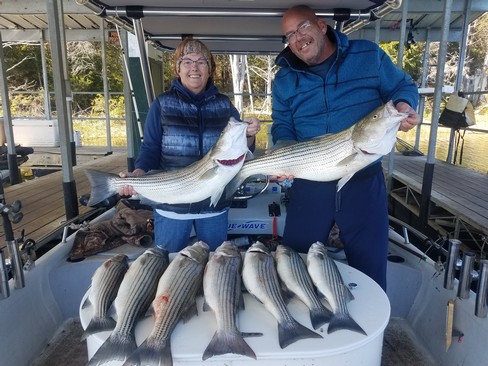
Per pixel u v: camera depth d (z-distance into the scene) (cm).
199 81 258
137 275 194
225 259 202
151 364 151
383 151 213
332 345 159
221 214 272
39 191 667
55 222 503
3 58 737
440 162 839
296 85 267
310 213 267
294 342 160
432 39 961
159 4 318
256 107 2112
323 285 192
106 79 1012
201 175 232
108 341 162
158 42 516
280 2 315
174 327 169
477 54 2086
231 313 173
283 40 488
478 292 204
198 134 264
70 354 258
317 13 332
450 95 793
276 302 182
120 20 385
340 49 251
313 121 266
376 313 181
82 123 1892
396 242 327
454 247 240
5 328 224
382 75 255
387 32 972
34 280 262
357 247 263
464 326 219
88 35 1101
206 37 481
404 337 276
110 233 336
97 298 190
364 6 326
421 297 282
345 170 229
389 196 681
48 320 271
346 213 258
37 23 1072
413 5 784
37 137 1245
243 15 328
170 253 244
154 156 269
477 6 792
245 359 155
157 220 274
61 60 379
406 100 234
